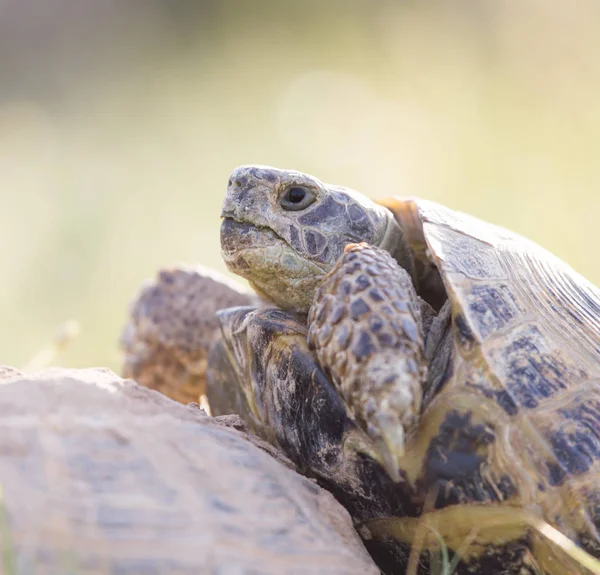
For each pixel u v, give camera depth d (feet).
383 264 19.44
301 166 74.02
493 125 72.59
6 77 109.19
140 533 15.31
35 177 75.97
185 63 102.53
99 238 64.85
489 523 18.48
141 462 16.44
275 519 16.76
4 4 117.50
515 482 18.31
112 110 93.04
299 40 99.14
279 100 88.17
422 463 18.72
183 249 63.00
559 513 18.25
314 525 17.31
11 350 49.08
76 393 17.85
